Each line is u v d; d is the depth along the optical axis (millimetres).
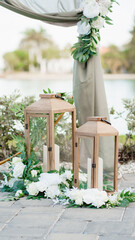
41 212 2271
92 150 2414
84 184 2531
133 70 30359
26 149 2809
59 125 2756
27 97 3977
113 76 30766
